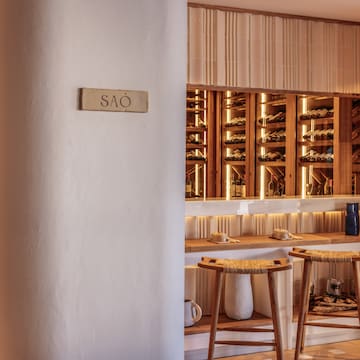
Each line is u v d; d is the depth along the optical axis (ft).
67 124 8.38
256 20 15.87
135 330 8.80
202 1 15.03
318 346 14.02
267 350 13.60
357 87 17.15
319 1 14.93
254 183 21.83
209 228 14.15
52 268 8.36
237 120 22.65
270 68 16.06
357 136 19.63
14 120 8.20
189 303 13.02
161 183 8.91
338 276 15.55
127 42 8.67
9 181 8.20
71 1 8.36
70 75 8.38
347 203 14.83
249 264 11.56
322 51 16.67
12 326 8.25
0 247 8.21
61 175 8.37
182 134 9.03
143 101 8.75
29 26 8.20
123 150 8.68
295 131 20.72
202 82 15.31
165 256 8.96
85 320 8.52
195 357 12.88
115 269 8.67
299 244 13.71
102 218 8.58
